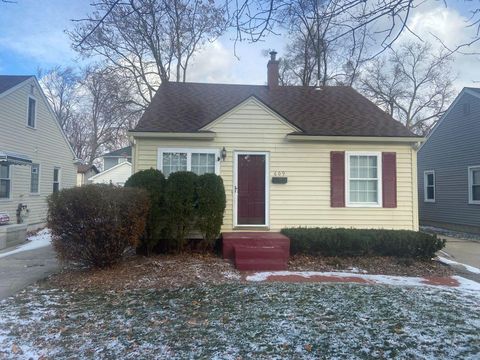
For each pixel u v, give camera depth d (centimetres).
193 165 1005
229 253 862
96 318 491
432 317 509
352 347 409
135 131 973
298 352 395
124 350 394
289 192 1020
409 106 2652
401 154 1052
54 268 795
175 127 1005
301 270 796
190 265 786
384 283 707
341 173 1030
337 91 1370
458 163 1596
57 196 693
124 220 733
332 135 1009
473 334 450
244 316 502
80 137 3900
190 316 501
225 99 1251
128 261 807
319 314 514
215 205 880
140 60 1792
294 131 1021
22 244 1148
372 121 1114
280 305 552
